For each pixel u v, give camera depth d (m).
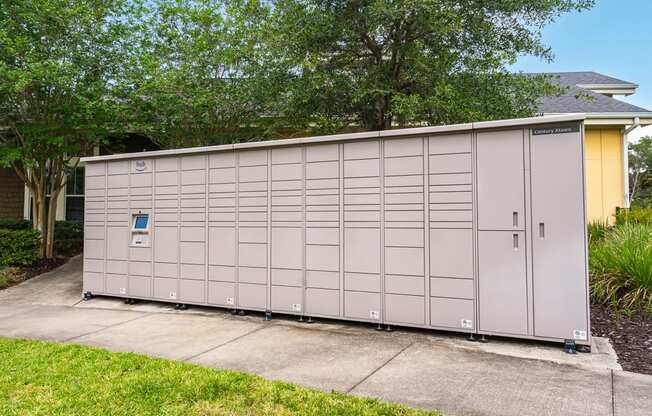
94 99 8.52
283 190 6.04
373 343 4.82
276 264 6.05
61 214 12.61
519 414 3.03
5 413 3.09
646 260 5.70
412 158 5.26
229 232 6.41
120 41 9.06
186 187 6.79
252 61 8.97
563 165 4.53
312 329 5.46
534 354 4.37
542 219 4.59
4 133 10.12
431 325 5.08
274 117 9.20
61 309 6.85
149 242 7.07
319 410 3.09
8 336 5.24
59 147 9.33
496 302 4.76
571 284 4.45
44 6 7.98
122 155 7.30
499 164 4.81
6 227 11.53
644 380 3.63
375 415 3.00
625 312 5.47
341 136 5.59
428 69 7.41
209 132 9.66
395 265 5.30
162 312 6.54
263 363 4.18
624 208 11.08
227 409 3.13
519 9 7.27
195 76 8.98
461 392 3.42
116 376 3.76
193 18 8.98
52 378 3.72
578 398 3.28
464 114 7.02
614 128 12.11
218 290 6.47
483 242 4.85
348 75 7.91
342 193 5.64
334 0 7.48
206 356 4.43
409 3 6.61
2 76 7.94
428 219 5.14
